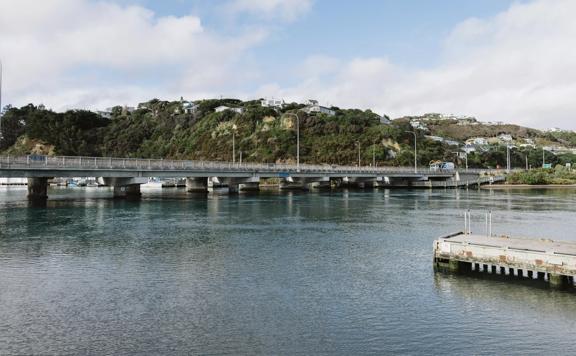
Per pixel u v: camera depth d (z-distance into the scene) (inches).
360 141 7711.6
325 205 3088.1
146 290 1042.1
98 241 1628.9
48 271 1203.9
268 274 1186.0
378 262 1325.0
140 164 3189.0
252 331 808.3
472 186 6127.0
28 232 1811.0
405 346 751.1
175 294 1013.2
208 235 1776.6
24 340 768.3
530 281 1106.7
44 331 805.9
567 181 6333.7
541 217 2440.9
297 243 1621.6
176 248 1515.7
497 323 847.7
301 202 3326.8
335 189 5438.0
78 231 1846.7
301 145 7721.5
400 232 1876.2
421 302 962.1
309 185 5698.8
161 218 2284.7
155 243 1600.6
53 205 2930.6
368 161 7249.0
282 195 4148.6
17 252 1430.9
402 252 1469.0
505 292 1023.6
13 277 1143.6
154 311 905.5
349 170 5083.7
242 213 2541.8
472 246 1149.1
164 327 824.9
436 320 862.5
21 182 6077.8
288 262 1322.6
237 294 1015.6
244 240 1672.0
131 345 750.5
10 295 1001.5
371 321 857.5
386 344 758.5
